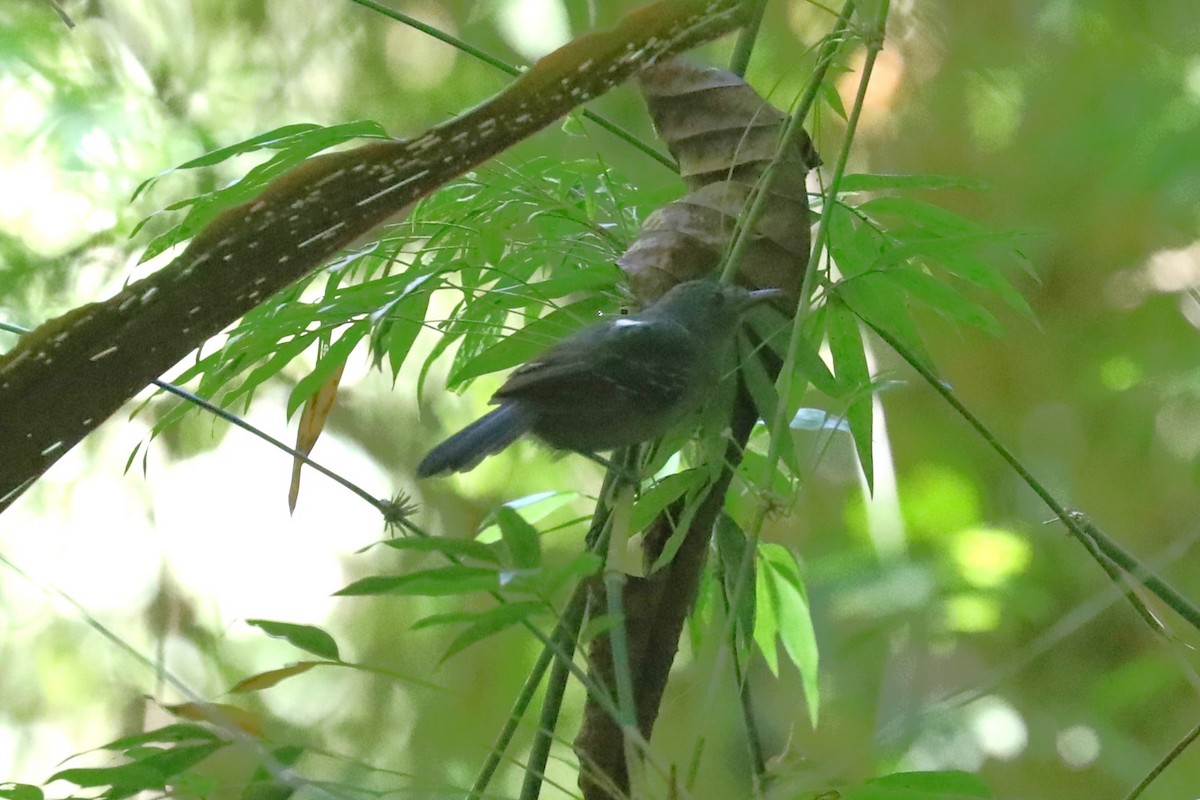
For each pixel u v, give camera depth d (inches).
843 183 215.2
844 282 209.3
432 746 434.9
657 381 205.6
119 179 442.9
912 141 453.4
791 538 458.9
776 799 173.2
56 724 468.8
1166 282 436.1
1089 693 425.7
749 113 215.0
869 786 185.5
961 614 425.7
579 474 464.8
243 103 482.0
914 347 218.1
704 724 164.4
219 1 489.7
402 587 138.9
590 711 182.1
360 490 177.5
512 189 213.5
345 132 205.6
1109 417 464.1
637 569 222.7
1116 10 415.2
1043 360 465.4
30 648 464.4
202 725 167.9
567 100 172.4
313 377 199.6
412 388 482.9
